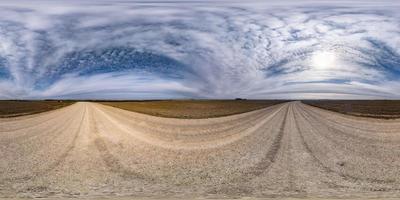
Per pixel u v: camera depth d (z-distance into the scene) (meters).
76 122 26.12
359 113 35.88
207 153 15.84
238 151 16.12
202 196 9.84
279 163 14.02
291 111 37.97
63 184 11.20
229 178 11.93
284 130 22.11
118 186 11.04
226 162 14.22
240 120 29.11
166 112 37.91
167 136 20.23
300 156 15.12
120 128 23.14
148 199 9.45
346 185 11.16
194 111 40.22
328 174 12.45
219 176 12.20
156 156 15.20
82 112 35.28
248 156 15.22
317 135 20.16
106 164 13.83
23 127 23.19
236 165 13.73
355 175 12.35
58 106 48.22
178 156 15.20
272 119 28.94
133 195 9.98
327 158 14.80
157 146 17.27
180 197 9.70
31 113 34.50
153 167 13.43
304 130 22.08
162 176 12.20
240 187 10.89
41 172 12.58
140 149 16.59
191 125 25.73
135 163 14.05
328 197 9.65
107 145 17.39
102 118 29.36
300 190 10.52
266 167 13.46
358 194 10.06
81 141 18.33
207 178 11.99
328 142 18.12
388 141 18.58
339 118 29.83
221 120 29.48
